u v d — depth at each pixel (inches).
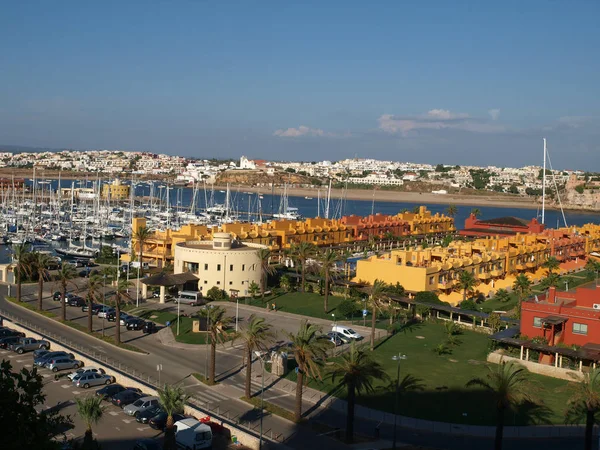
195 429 2298.2
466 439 2450.8
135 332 3973.9
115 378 3043.8
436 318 4419.3
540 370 3257.9
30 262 4694.9
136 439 2394.2
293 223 7298.2
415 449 2335.1
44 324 4089.6
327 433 2461.9
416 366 3331.7
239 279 5029.5
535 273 6481.3
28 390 1246.3
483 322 4207.7
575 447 2377.0
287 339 3799.2
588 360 3292.3
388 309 4350.4
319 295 5049.2
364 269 5142.7
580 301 3727.9
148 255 6250.0
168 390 2273.6
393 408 2758.4
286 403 2802.7
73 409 2667.3
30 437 1227.2
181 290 4985.2
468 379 3132.4
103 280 4057.6
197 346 3676.2
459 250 5851.4
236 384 3043.8
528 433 2506.2
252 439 2345.0
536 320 3565.5
